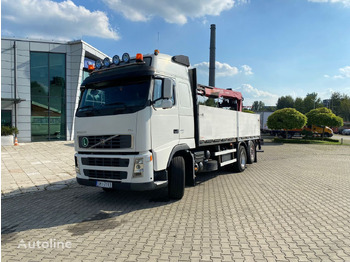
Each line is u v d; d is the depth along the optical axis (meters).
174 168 6.08
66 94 21.56
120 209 5.65
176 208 5.68
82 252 3.70
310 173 10.09
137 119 5.20
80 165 5.87
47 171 10.10
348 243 3.97
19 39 19.86
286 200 6.32
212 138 7.78
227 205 5.90
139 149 5.18
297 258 3.50
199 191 7.20
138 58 5.50
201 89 10.16
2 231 4.52
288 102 78.75
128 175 5.22
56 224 4.82
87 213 5.41
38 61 20.66
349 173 10.12
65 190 7.57
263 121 41.97
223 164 8.74
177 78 6.25
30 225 4.78
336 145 24.61
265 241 4.03
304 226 4.66
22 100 19.33
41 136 21.00
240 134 10.23
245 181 8.54
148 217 5.13
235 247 3.83
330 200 6.32
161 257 3.54
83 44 21.31
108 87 5.76
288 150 19.92
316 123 29.08
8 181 8.50
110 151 5.42
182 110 6.31
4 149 16.39
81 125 5.85
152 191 7.20
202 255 3.58
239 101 14.23
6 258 3.54
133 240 4.08
